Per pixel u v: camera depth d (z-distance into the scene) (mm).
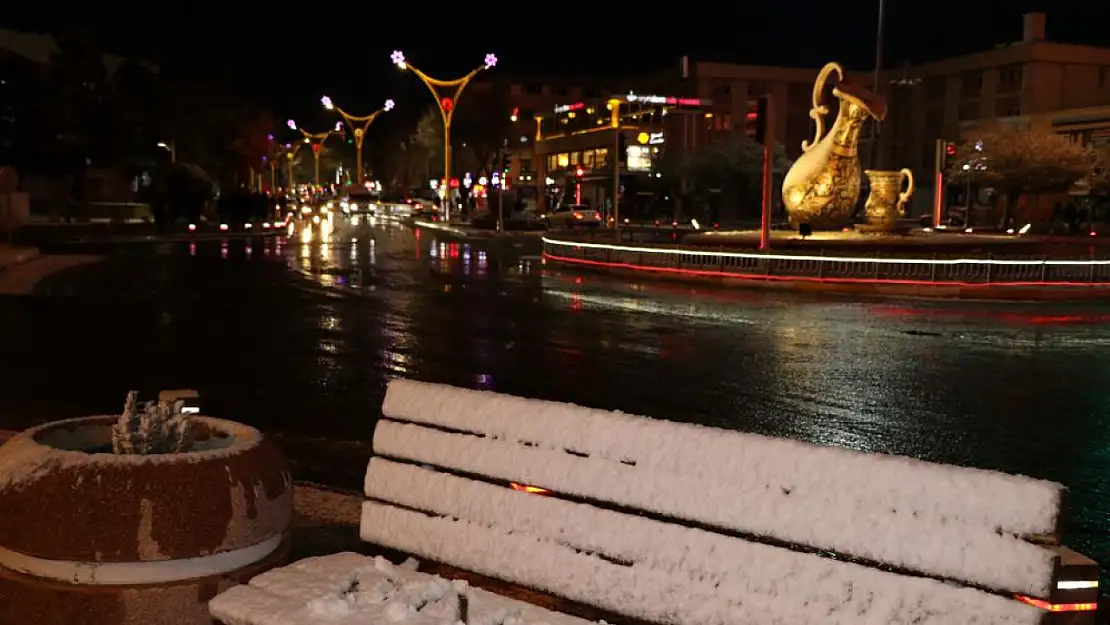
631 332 16125
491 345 14398
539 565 3543
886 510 2912
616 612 3379
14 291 21125
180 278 25000
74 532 3523
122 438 3975
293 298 20547
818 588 2961
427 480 3914
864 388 11258
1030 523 2682
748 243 30250
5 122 48250
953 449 8438
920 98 88438
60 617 3561
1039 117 73062
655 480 3342
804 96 92750
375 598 3277
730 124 91375
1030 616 2625
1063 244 41031
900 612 2816
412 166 128125
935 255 24359
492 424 3779
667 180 83500
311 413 9500
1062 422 9508
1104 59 78312
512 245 44344
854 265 25281
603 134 93688
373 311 18500
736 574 3121
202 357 12836
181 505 3594
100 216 56094
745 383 11516
